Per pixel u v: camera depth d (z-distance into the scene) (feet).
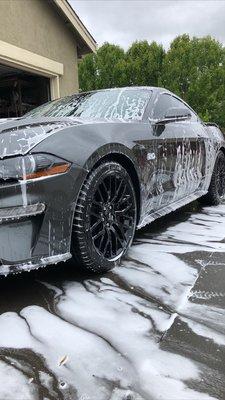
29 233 6.81
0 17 20.93
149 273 8.18
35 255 6.88
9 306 6.86
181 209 14.71
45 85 27.04
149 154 9.43
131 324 6.20
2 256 6.56
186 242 10.30
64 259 7.20
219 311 6.56
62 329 6.07
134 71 60.29
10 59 21.71
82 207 7.39
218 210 14.58
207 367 5.13
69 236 7.25
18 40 22.47
